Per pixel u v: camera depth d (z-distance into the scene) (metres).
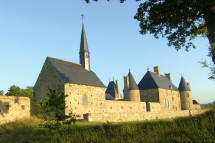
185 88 59.59
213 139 9.46
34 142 12.52
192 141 9.62
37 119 19.47
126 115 25.59
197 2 12.43
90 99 32.72
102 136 12.03
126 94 48.84
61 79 29.42
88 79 34.75
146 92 50.97
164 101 50.59
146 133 11.43
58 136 12.89
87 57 39.28
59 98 14.36
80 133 13.05
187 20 15.29
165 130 11.50
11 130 15.68
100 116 22.53
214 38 12.06
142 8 15.23
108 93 59.12
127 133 12.03
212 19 12.30
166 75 60.75
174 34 16.41
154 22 15.33
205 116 12.59
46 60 31.75
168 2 13.63
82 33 40.69
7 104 20.48
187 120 12.72
